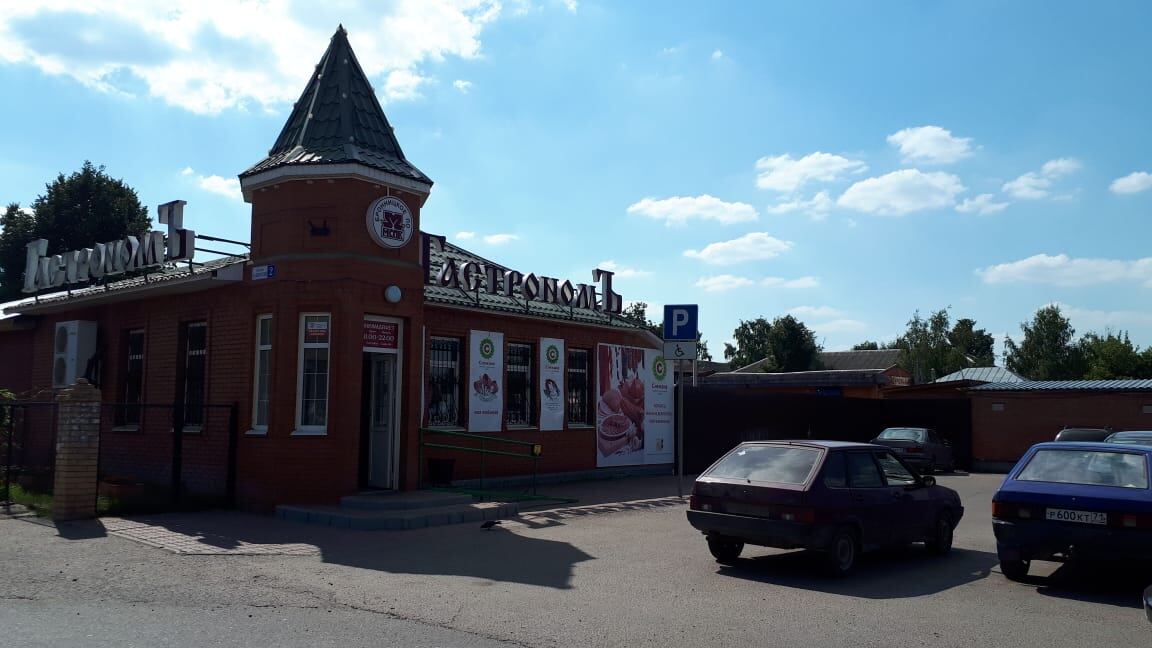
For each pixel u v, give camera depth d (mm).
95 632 6484
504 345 18438
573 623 7086
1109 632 7105
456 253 21422
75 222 36906
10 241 36562
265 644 6238
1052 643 6730
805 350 55562
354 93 15172
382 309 14227
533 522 13117
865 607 7902
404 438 14570
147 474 16656
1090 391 26578
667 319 17266
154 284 15414
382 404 14930
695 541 11617
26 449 19469
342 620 7016
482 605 7668
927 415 29703
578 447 20188
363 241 14016
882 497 9961
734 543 10062
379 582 8609
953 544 12109
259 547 10492
